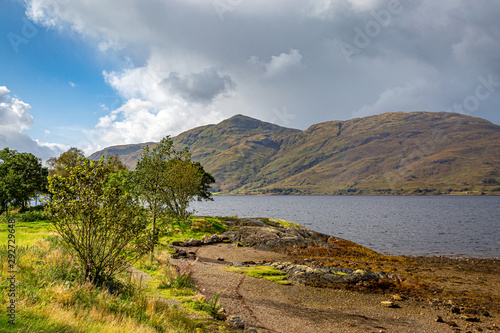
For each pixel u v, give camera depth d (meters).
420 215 116.75
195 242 35.78
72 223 10.74
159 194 21.84
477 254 40.62
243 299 15.23
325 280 21.28
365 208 167.38
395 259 34.53
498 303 18.55
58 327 6.31
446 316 15.73
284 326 11.88
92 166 11.13
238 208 167.12
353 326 13.13
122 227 11.40
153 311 9.51
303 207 180.38
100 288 10.41
